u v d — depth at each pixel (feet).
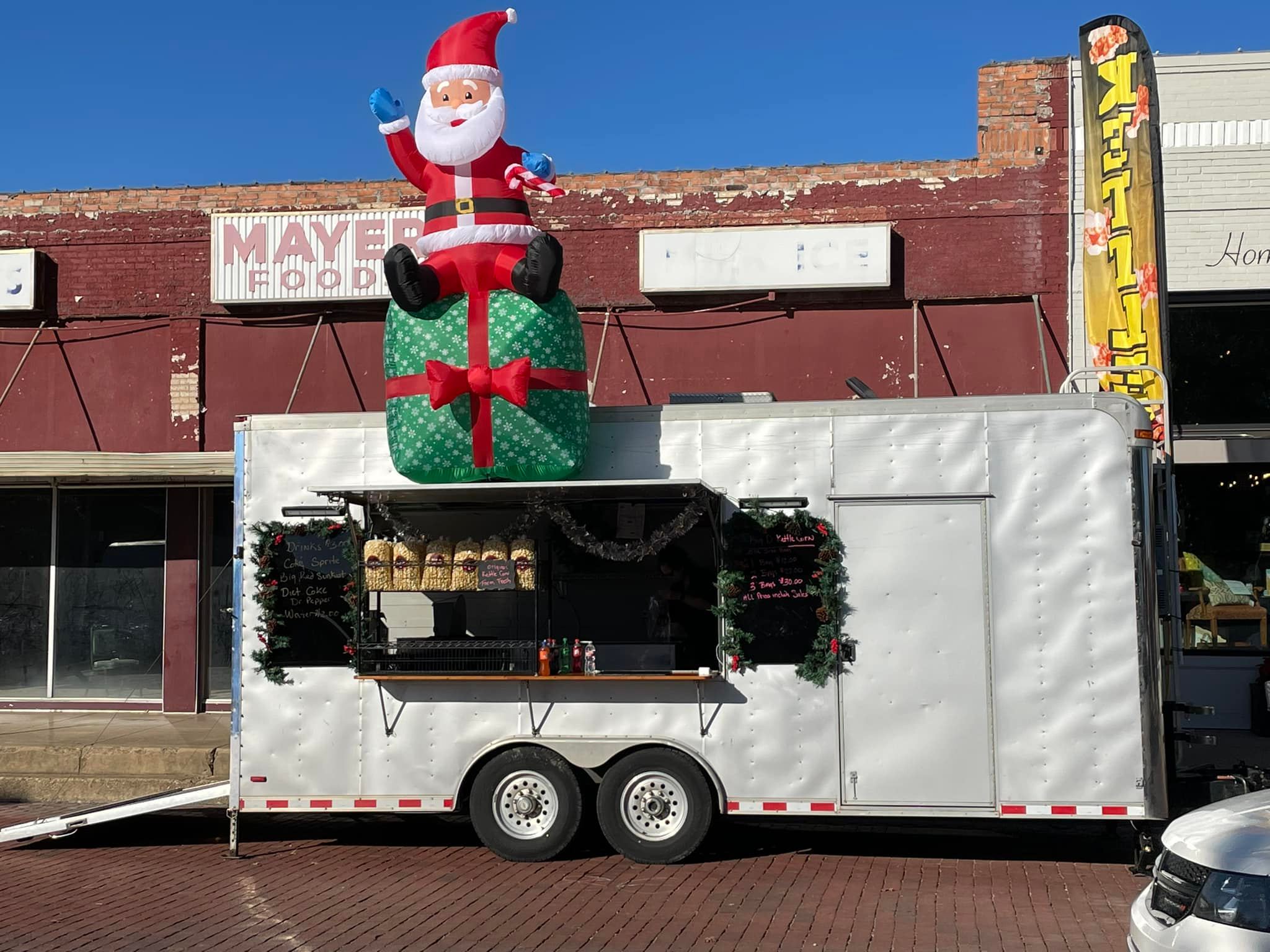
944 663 27.76
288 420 30.17
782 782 28.04
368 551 29.07
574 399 29.01
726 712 28.30
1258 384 47.01
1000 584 27.76
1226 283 46.01
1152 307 42.04
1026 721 27.40
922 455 28.27
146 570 51.44
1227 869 16.60
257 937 23.07
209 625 50.80
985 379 47.24
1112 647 27.30
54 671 51.47
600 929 23.27
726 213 48.88
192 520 50.65
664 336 49.01
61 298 51.55
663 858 28.32
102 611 51.55
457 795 28.99
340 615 29.55
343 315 50.26
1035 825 33.40
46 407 51.31
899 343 47.80
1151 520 27.63
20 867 29.63
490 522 30.81
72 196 51.78
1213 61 46.37
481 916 24.30
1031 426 27.96
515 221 29.60
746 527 28.58
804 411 28.78
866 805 27.76
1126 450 27.66
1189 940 16.43
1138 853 27.66
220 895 26.40
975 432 28.14
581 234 49.57
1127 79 42.65
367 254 49.24
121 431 50.90
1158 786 26.94
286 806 29.43
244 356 50.67
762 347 48.49
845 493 28.43
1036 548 27.71
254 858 30.25
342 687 29.43
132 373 51.06
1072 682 27.35
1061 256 46.98
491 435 28.73
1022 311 47.24
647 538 29.71
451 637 30.09
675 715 28.45
